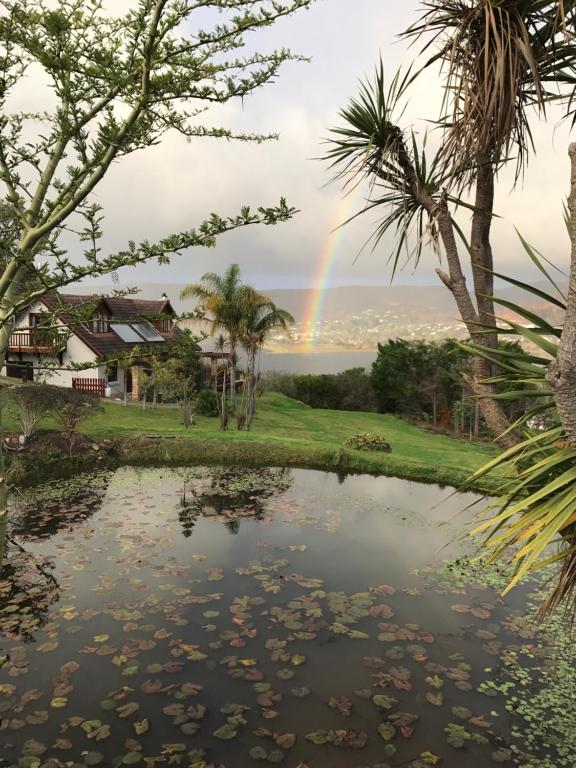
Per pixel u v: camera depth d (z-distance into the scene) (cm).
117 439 1755
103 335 2906
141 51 218
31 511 1152
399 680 573
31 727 493
